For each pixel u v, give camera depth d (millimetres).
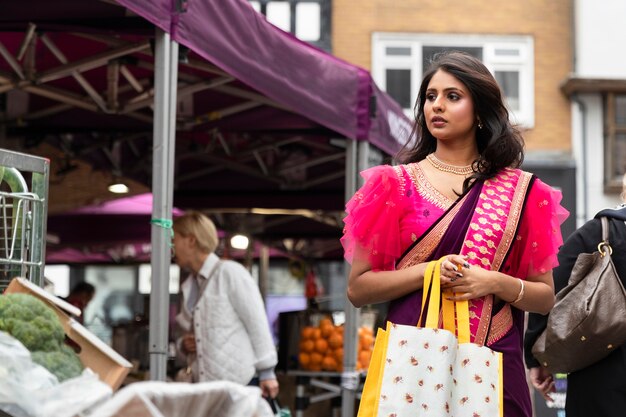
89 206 14688
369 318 12070
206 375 6605
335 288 27062
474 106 3820
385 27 24828
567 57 24891
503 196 3738
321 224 16172
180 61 6066
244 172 12234
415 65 24844
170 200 5512
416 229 3719
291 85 7309
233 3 6371
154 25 5852
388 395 3535
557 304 4715
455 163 3842
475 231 3682
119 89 8531
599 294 4617
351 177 8625
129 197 13539
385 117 9250
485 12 24922
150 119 9219
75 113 9391
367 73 8570
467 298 3586
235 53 6422
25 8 6402
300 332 10469
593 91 24578
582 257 4707
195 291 6836
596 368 4691
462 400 3553
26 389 2410
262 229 16188
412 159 4047
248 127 9125
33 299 2695
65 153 10156
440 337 3547
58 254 20188
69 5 6309
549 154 24688
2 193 3648
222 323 6633
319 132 9148
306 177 12203
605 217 4766
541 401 9594
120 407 2182
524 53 24891
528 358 5023
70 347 2766
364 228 3738
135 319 14086
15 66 7289
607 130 24625
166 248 5414
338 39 24766
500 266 3711
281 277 28531
